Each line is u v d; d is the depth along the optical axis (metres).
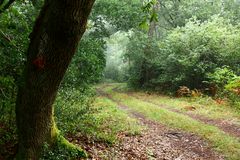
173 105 23.19
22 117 5.70
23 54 6.98
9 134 7.93
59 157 7.36
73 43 5.08
